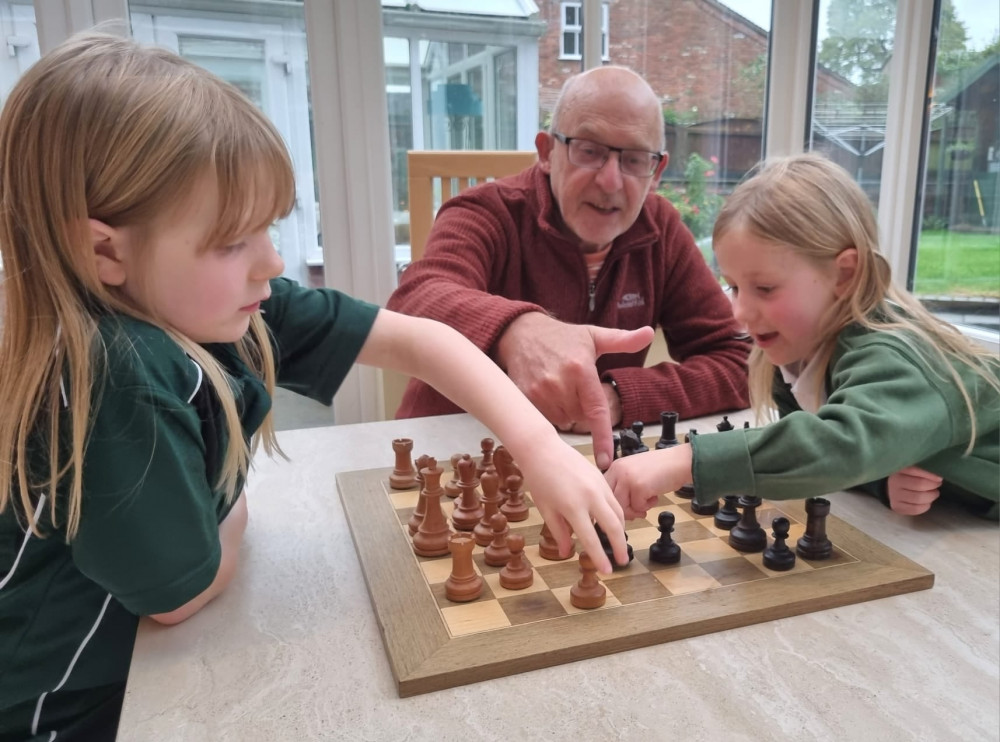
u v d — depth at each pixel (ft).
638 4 7.21
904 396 2.79
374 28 6.43
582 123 4.90
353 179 6.70
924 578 2.44
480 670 1.98
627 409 4.30
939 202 6.70
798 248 3.16
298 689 1.96
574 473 2.41
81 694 2.36
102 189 2.00
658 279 5.67
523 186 5.52
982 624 2.25
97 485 2.02
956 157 6.48
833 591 2.35
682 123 7.74
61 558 2.34
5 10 5.83
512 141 7.29
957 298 6.60
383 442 3.90
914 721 1.83
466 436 3.99
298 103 6.63
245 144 2.08
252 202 2.11
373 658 2.09
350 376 7.08
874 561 2.56
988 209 6.17
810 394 3.37
